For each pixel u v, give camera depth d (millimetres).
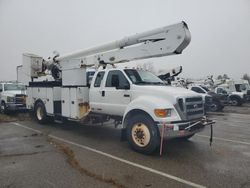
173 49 6438
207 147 6961
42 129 9562
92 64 8531
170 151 6496
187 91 6582
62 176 4660
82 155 6043
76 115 8422
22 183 4352
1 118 12266
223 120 13297
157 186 4258
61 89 9305
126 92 7020
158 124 5895
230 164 5441
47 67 11688
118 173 4844
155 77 7859
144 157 5930
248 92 26219
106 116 8070
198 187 4238
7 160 5582
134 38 7398
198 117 6520
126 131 6719
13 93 13836
